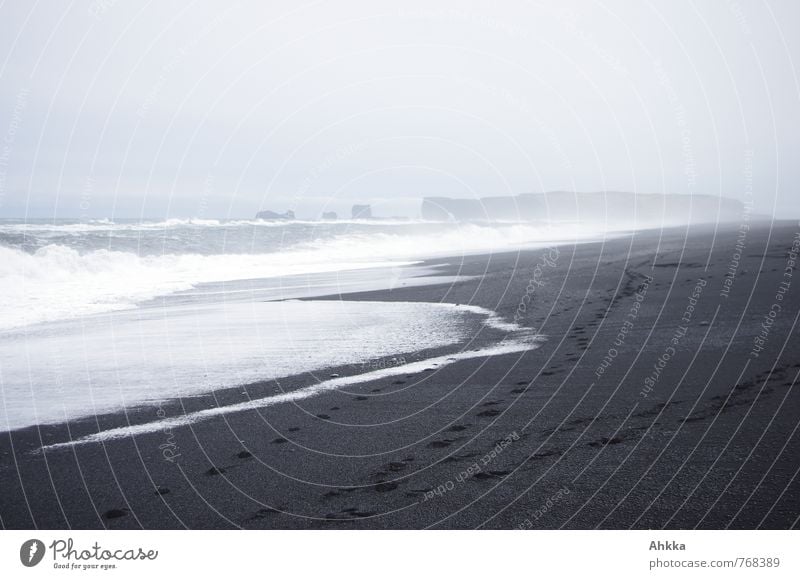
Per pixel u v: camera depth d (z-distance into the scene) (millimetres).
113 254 18422
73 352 8469
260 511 4078
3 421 5758
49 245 17500
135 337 9375
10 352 8484
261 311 11570
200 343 8961
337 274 17812
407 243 28000
